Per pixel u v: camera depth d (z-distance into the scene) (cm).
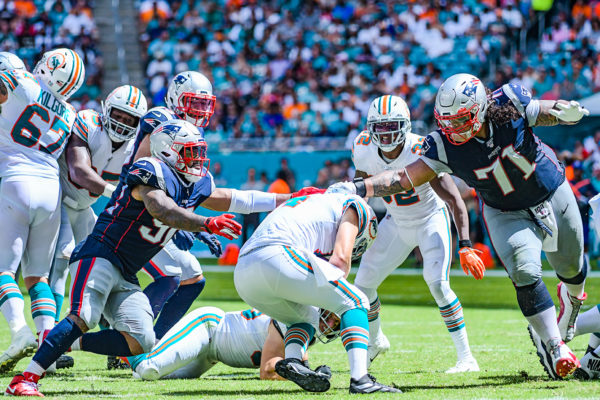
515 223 1633
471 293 4200
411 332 2727
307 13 7700
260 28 7638
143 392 1546
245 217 5994
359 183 1638
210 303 3659
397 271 5850
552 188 1622
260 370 1741
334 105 6788
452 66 7019
